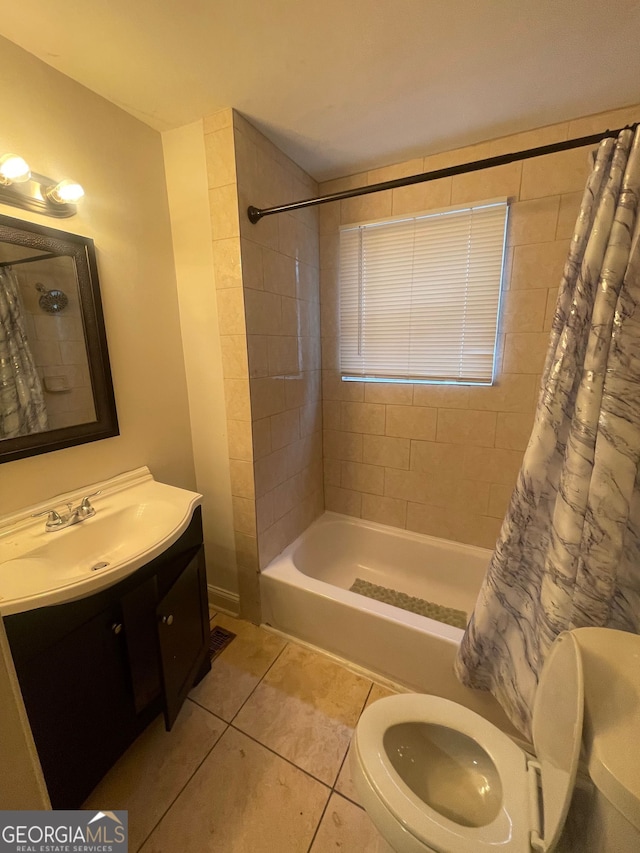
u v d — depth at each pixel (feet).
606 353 3.09
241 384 5.26
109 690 3.60
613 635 2.50
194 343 5.51
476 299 5.70
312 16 3.21
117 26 3.27
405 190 5.86
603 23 3.27
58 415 4.09
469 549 6.55
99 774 3.66
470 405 6.08
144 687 3.92
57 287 3.95
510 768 2.87
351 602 5.16
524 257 5.30
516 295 5.45
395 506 7.12
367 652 5.14
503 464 6.06
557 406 3.41
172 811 3.66
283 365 5.98
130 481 4.96
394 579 7.10
